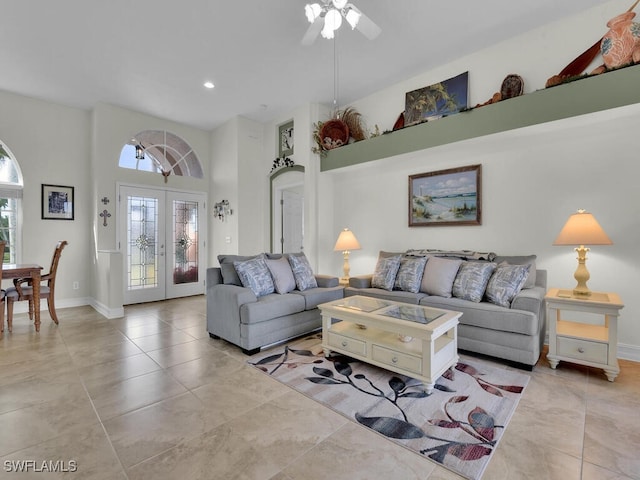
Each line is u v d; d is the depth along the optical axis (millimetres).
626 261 2826
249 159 5598
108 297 4324
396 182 4414
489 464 1518
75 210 4965
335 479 1437
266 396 2178
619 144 2850
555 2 2834
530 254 3336
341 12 2344
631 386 2289
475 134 3318
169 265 5672
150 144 5504
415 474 1464
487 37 3332
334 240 5176
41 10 2818
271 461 1553
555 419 1885
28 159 4562
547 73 3148
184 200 5871
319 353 2977
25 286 3830
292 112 5203
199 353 2977
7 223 4461
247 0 2729
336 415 1948
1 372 2557
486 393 2203
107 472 1478
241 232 5473
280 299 3172
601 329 2666
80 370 2596
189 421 1887
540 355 2852
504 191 3494
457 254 3596
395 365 2371
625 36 2592
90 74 3967
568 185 3113
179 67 3828
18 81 4133
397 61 3762
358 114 4758
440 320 2387
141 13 2881
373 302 3014
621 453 1584
